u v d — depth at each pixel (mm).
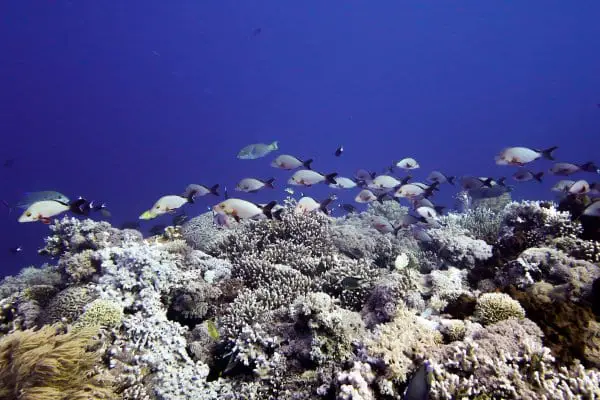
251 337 5438
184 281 6602
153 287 6254
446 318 5320
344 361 4812
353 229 9695
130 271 6254
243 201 7223
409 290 5770
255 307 6027
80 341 4227
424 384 3195
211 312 6582
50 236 9211
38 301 6984
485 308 4969
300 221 8820
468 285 7051
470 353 4070
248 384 5109
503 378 3711
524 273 5945
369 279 6492
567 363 4059
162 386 4836
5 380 3721
